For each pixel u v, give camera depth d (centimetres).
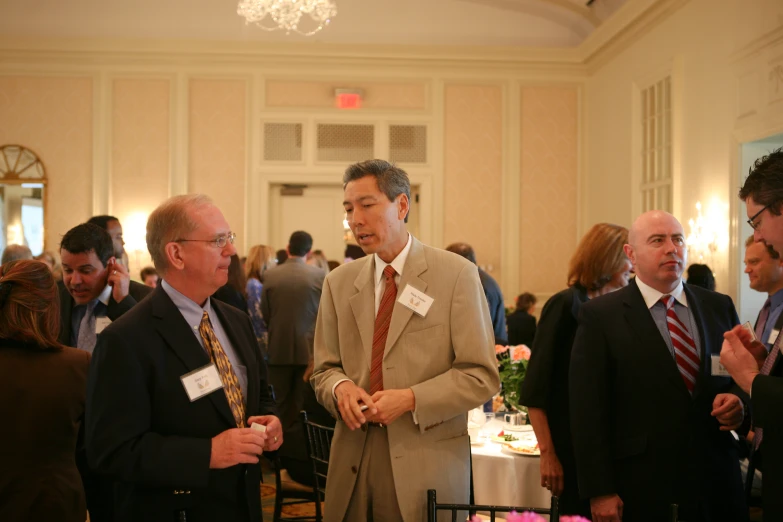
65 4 800
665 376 209
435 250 207
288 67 832
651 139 697
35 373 182
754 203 170
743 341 180
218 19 814
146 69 817
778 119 490
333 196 859
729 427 202
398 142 845
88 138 813
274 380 545
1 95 805
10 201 807
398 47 823
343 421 197
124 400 158
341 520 198
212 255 171
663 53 664
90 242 252
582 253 259
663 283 216
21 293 184
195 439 160
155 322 167
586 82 855
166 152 819
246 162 829
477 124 850
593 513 210
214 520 166
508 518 119
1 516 173
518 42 846
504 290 849
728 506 206
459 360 195
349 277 211
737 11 542
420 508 189
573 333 253
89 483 220
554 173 855
